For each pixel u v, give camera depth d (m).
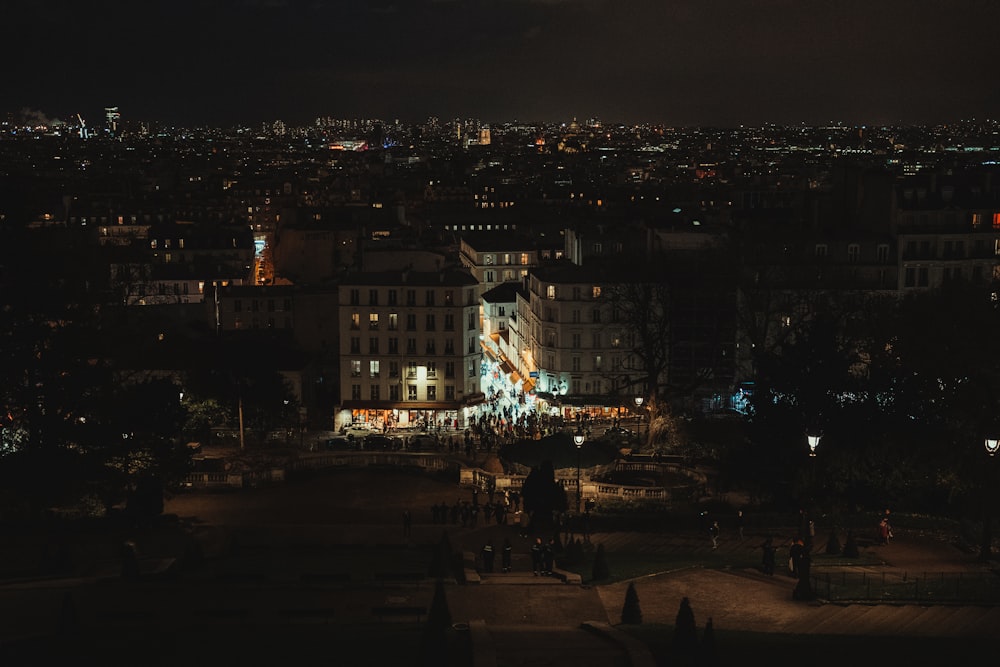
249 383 166.50
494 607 75.88
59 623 66.88
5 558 96.06
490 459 140.25
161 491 113.19
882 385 116.00
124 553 85.38
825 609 74.31
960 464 105.50
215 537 108.62
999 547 93.56
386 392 185.50
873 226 197.12
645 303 165.62
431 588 81.12
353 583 82.19
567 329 187.12
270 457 148.62
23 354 116.31
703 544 99.25
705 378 167.38
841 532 100.12
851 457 111.06
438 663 53.16
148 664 59.34
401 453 149.50
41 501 112.25
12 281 117.06
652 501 122.62
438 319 183.38
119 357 127.75
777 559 90.81
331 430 180.25
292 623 70.56
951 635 66.56
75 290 119.62
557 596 78.69
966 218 188.38
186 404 154.75
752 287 175.75
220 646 62.91
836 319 132.00
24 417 116.75
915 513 109.56
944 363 112.00
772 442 114.56
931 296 124.19
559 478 130.75
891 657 58.75
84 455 114.50
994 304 117.88
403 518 117.25
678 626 57.50
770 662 57.41
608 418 179.62
